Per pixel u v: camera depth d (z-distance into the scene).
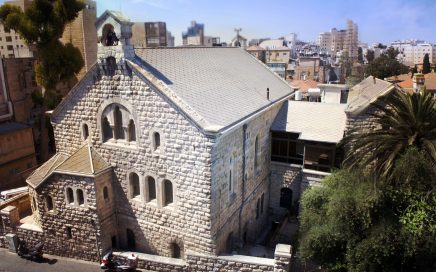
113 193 25.48
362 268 19.03
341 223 20.00
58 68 44.03
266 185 32.94
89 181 23.53
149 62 23.84
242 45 51.47
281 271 21.39
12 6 44.34
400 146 19.05
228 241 26.16
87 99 24.69
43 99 46.09
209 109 22.83
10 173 40.12
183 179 22.38
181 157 22.02
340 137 29.77
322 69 109.44
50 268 24.75
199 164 21.48
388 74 113.06
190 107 21.31
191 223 23.00
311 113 33.66
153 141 22.80
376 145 20.20
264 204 33.22
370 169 20.56
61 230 25.66
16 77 50.91
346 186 21.47
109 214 25.20
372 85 35.00
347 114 28.50
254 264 22.05
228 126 21.94
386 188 19.23
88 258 25.48
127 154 24.11
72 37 61.78
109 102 23.73
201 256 22.95
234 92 28.23
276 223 34.34
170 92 21.52
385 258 18.53
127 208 25.41
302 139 30.30
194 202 22.42
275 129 32.09
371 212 19.25
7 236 26.80
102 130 24.73
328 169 30.42
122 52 22.03
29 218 29.05
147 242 25.44
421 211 17.94
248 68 37.66
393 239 18.17
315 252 20.91
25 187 37.28
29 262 25.61
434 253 17.80
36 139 51.69
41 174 26.59
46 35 42.91
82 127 25.72
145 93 22.09
